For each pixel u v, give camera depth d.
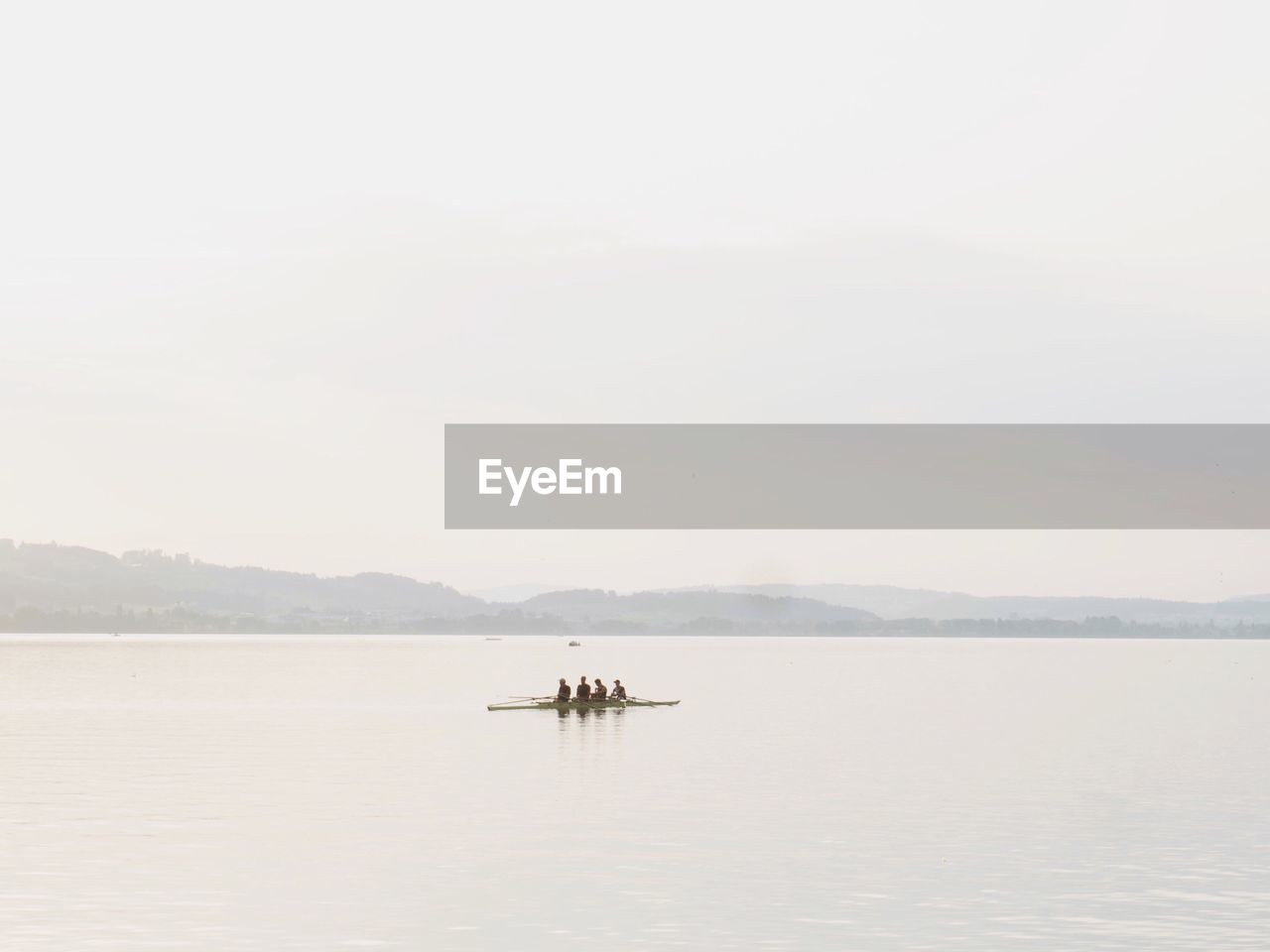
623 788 53.22
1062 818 45.72
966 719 95.88
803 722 91.75
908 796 51.16
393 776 57.19
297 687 145.88
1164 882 35.31
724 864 37.53
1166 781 56.19
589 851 39.28
